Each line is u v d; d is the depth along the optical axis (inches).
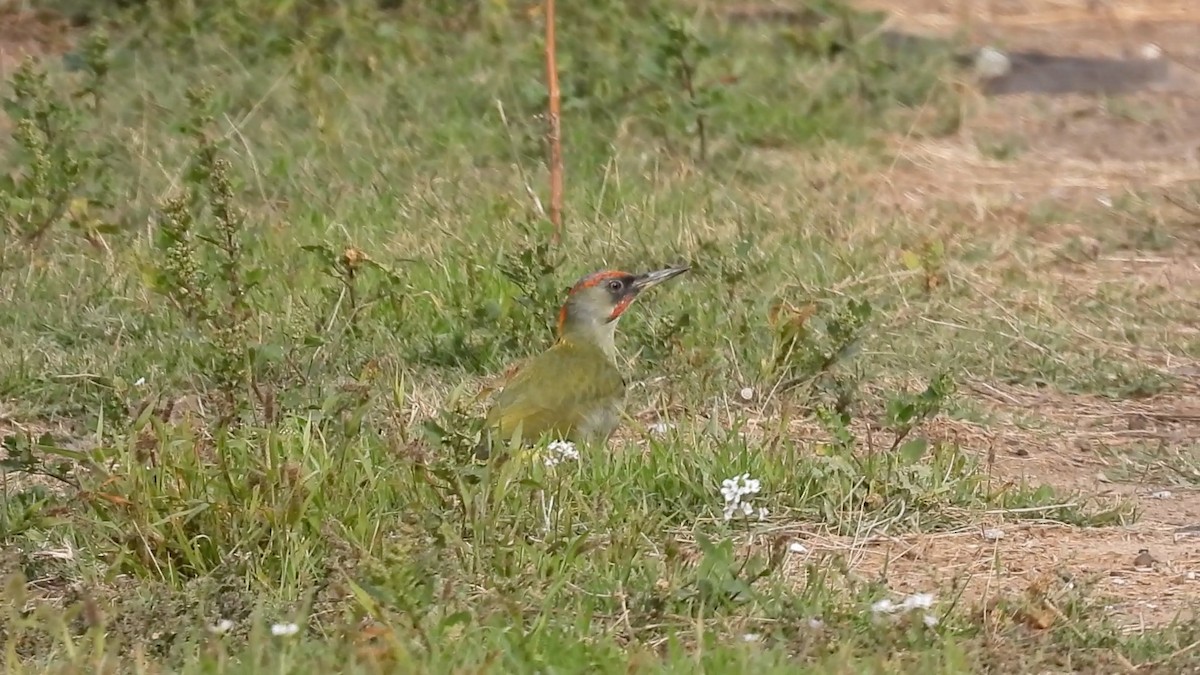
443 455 408.8
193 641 340.2
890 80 848.9
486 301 548.1
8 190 615.2
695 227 632.4
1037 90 881.5
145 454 388.8
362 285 567.2
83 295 562.6
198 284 498.6
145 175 666.2
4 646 341.7
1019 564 399.2
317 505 385.7
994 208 703.1
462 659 323.0
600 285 472.1
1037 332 570.3
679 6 907.4
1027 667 336.5
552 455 422.3
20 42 841.5
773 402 498.6
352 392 452.8
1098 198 726.5
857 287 587.2
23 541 391.2
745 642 338.6
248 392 450.3
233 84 777.6
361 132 739.4
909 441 466.0
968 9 1020.5
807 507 423.5
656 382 507.2
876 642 345.1
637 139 749.3
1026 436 499.5
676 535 409.1
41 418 490.0
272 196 669.3
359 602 340.5
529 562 374.9
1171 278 637.3
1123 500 442.9
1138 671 338.6
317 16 843.4
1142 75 908.0
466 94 783.7
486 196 669.9
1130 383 540.7
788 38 881.5
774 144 778.2
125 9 863.1
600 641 341.1
